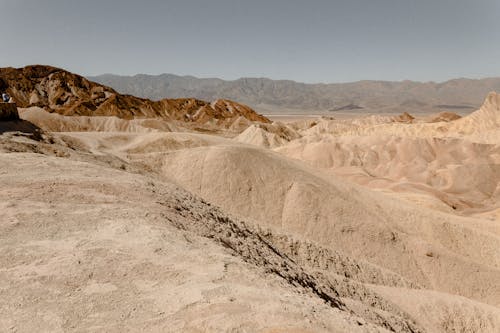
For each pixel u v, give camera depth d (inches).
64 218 396.8
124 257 320.5
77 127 3668.8
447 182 2642.7
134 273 298.2
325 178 1422.2
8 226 362.0
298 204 1189.7
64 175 554.6
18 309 246.4
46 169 587.8
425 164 2856.8
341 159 3051.2
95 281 283.4
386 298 705.6
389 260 1058.1
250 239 601.0
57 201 444.1
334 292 554.3
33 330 228.4
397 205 1343.5
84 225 385.4
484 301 988.6
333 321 282.0
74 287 274.4
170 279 294.4
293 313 264.8
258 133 3769.7
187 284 286.7
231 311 251.3
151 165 1364.4
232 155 1344.7
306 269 604.1
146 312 249.1
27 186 478.9
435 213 1366.9
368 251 1079.6
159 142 1722.4
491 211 1956.2
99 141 1669.5
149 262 315.9
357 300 598.5
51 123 3567.9
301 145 3284.9
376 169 2938.0
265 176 1291.8
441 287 1011.3
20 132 1083.9
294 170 1360.7
